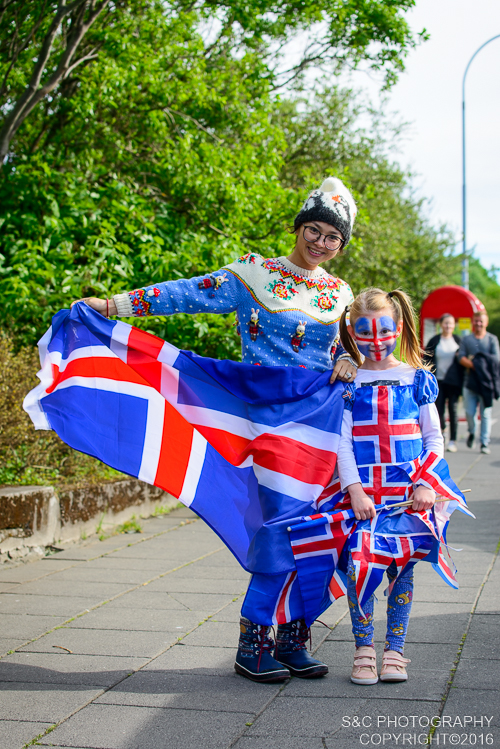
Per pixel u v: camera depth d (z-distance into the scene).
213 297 3.00
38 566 4.77
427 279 21.17
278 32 9.64
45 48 6.66
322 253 2.98
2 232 7.45
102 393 3.14
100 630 3.50
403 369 2.98
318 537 2.82
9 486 5.26
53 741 2.36
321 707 2.57
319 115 14.70
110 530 5.84
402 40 9.92
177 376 3.12
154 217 7.79
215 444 3.05
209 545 5.34
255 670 2.85
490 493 6.86
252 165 8.70
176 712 2.56
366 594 2.70
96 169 8.02
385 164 16.20
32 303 6.55
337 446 2.91
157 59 8.15
